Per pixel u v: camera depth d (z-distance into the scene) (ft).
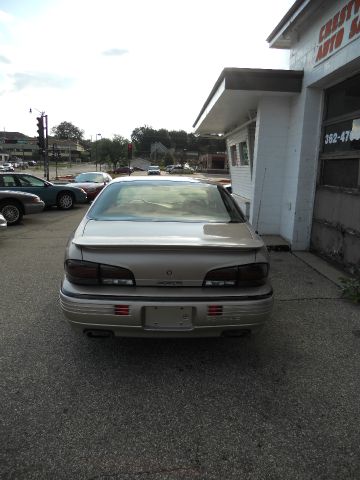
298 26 21.56
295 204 22.08
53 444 7.29
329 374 9.75
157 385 9.22
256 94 23.09
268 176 24.81
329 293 15.55
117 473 6.67
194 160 394.11
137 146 435.94
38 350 10.78
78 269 8.96
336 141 19.43
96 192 53.47
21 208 34.63
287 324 12.65
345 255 18.17
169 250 8.87
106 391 8.95
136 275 8.91
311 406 8.48
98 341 11.33
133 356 10.53
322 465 6.86
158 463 6.89
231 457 7.04
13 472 6.64
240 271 9.01
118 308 8.72
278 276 17.71
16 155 424.05
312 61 20.13
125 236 9.48
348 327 12.47
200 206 11.82
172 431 7.68
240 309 8.89
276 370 9.93
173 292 8.89
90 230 9.98
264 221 25.38
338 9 17.12
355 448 7.27
